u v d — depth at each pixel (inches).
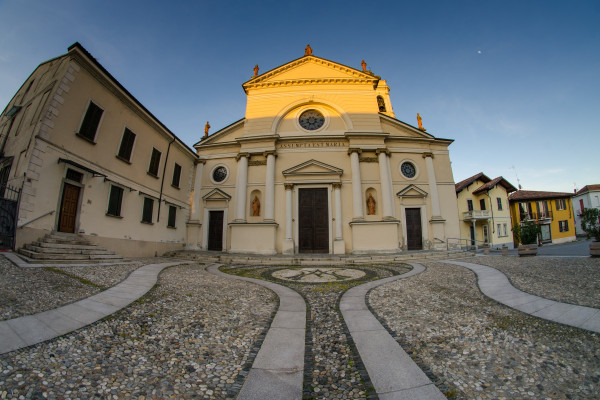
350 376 126.4
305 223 727.1
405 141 790.5
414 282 323.9
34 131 378.9
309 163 734.5
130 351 147.3
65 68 413.1
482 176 1240.8
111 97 488.7
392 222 681.6
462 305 229.6
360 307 232.8
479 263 438.3
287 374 129.2
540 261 408.2
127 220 525.7
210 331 179.5
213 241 751.1
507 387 116.0
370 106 803.4
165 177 655.1
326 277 381.4
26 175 356.2
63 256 346.3
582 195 1694.1
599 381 118.3
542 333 167.5
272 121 797.9
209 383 121.3
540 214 1346.0
